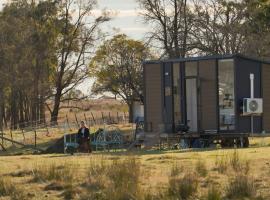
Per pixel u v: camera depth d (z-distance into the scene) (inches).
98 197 1113.4
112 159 1581.0
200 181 1224.8
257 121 2385.6
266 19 4180.6
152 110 2460.6
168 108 2420.0
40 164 1562.5
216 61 2325.3
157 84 2447.1
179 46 4217.5
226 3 4249.5
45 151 2783.0
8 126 6210.6
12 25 5969.5
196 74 2369.6
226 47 4025.6
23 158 1911.9
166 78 2427.4
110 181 1219.2
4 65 5880.9
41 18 6240.2
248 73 2353.6
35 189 1208.2
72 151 2383.1
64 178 1284.4
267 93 2436.0
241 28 4079.7
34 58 6072.8
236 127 2289.6
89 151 2316.7
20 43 5944.9
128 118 5728.3
